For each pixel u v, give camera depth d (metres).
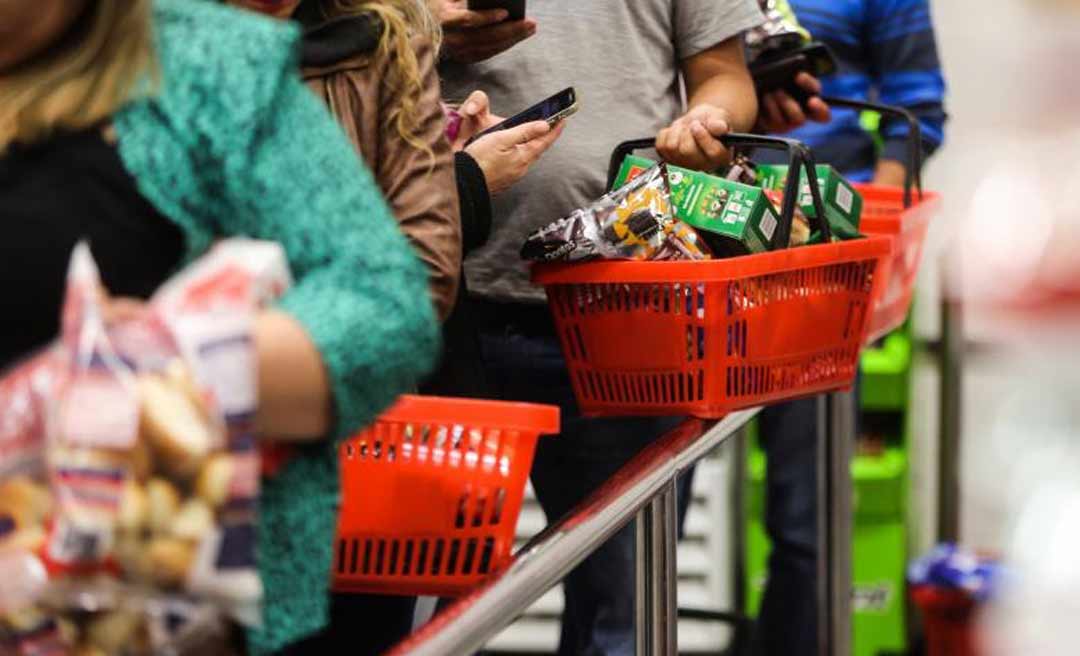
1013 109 2.95
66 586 2.20
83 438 2.17
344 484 3.57
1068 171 2.83
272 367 2.29
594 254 4.28
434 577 3.61
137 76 2.41
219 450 2.18
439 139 3.57
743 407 4.35
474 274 4.88
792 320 4.39
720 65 5.06
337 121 3.47
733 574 8.45
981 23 8.42
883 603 8.41
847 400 5.78
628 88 4.89
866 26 7.16
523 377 4.96
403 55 3.52
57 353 2.22
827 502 5.80
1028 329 2.74
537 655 8.59
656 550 3.94
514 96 4.86
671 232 4.31
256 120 2.43
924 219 5.51
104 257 2.39
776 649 7.01
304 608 2.53
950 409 8.31
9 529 2.21
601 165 4.83
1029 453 2.68
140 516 2.17
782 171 4.86
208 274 2.26
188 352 2.19
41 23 2.37
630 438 5.00
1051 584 2.57
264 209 2.45
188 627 2.21
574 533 3.31
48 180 2.39
